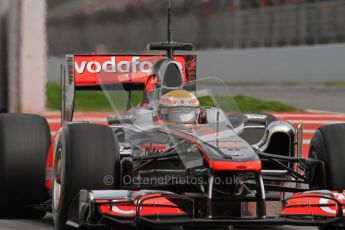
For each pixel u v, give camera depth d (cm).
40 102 4472
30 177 2197
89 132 1877
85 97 5669
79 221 1781
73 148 1850
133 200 1720
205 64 7694
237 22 7731
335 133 1986
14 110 4419
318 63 7325
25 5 4381
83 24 7888
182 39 7581
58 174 1970
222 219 1741
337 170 1933
